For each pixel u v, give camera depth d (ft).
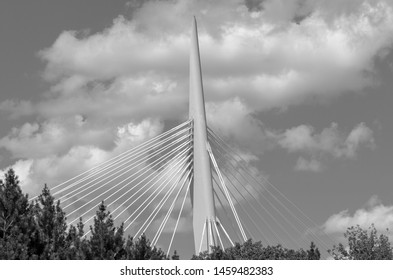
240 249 231.91
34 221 181.68
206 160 289.94
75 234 193.77
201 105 301.84
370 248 221.46
